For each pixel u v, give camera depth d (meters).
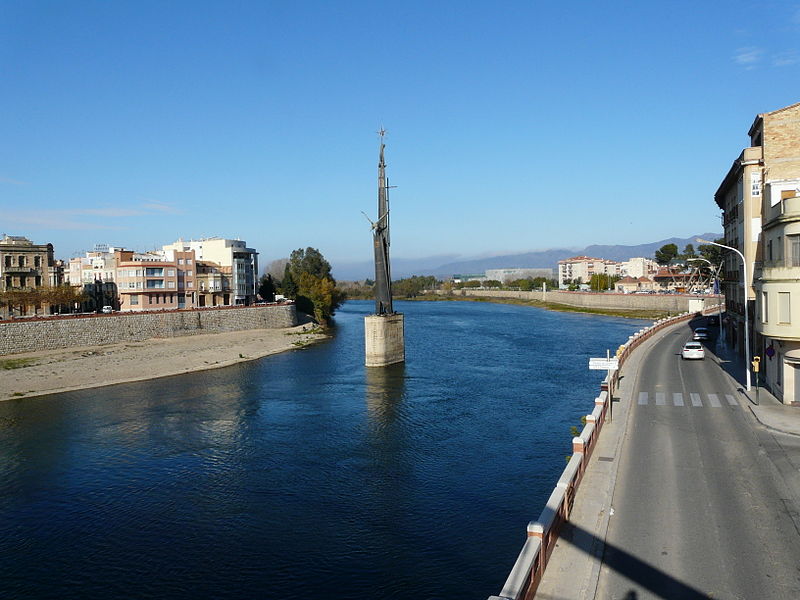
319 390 60.00
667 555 16.83
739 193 58.53
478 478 33.81
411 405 52.19
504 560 24.84
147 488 33.62
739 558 16.66
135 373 69.62
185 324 103.19
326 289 149.62
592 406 50.22
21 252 100.50
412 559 25.12
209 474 35.66
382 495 31.81
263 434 43.88
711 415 34.16
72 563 25.52
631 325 132.50
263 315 119.62
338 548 26.23
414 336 111.81
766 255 41.16
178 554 26.09
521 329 124.44
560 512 17.97
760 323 38.06
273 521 29.02
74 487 33.94
